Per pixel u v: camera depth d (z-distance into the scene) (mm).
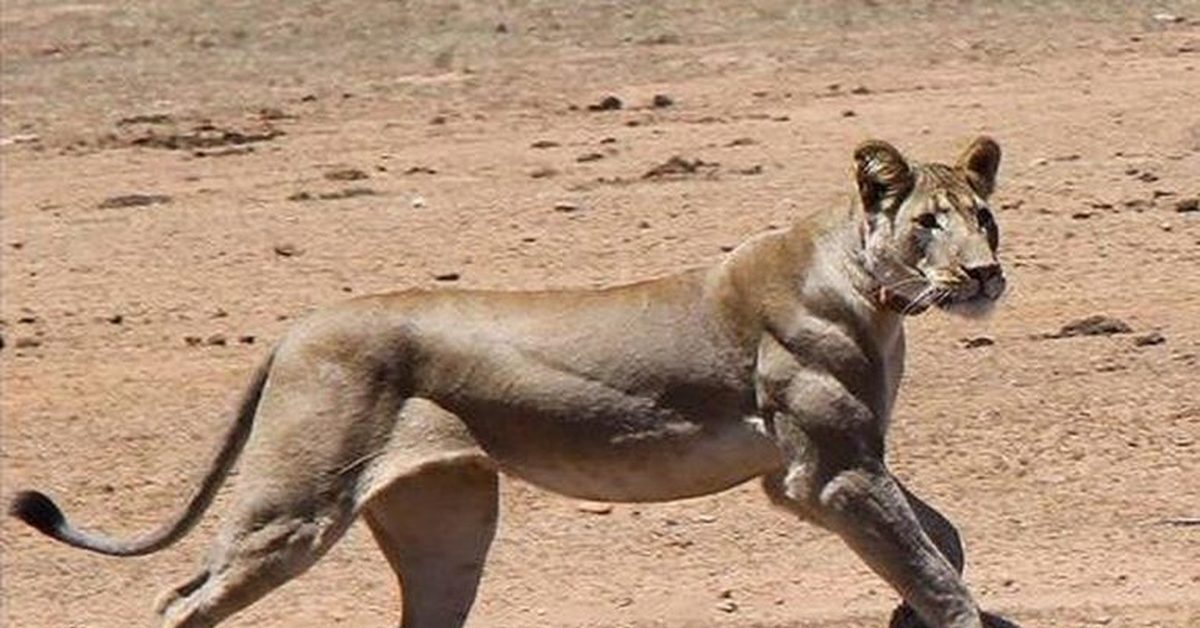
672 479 18172
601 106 47906
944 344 29625
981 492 24812
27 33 62000
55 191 42969
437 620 18766
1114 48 51500
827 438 17734
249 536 18188
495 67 53938
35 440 28625
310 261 36656
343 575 23406
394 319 18250
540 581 22984
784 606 21984
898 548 17719
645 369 18016
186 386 30531
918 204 17562
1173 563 22547
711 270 18219
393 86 52312
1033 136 42156
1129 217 35656
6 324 34094
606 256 35750
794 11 57625
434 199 39781
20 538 25109
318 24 60438
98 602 23406
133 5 64500
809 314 17797
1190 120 42750
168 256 37469
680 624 21625
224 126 48531
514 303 18312
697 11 58500
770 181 39500
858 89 48281
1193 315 30609
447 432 18188
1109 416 26781
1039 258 33656
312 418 18156
